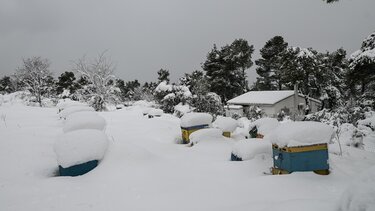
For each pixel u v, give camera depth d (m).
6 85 55.25
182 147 8.47
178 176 5.29
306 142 4.85
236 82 47.12
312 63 30.77
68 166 5.41
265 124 8.44
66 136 5.89
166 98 26.62
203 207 3.88
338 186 4.38
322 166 4.89
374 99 23.17
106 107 31.53
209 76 45.78
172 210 3.82
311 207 3.34
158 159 6.35
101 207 3.97
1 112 16.70
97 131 6.27
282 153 5.07
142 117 16.94
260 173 5.38
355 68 22.17
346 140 8.49
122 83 59.81
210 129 8.98
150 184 4.82
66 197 4.31
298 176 4.72
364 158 6.16
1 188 4.77
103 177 5.20
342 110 15.04
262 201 3.98
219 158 6.93
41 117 14.52
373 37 20.84
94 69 32.47
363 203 2.40
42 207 3.98
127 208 3.92
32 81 32.69
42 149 7.27
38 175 5.70
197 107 22.44
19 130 9.82
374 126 12.80
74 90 44.41
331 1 8.34
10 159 6.45
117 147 6.30
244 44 52.34
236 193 4.36
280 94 37.84
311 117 16.72
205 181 4.98
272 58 50.19
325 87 33.50
